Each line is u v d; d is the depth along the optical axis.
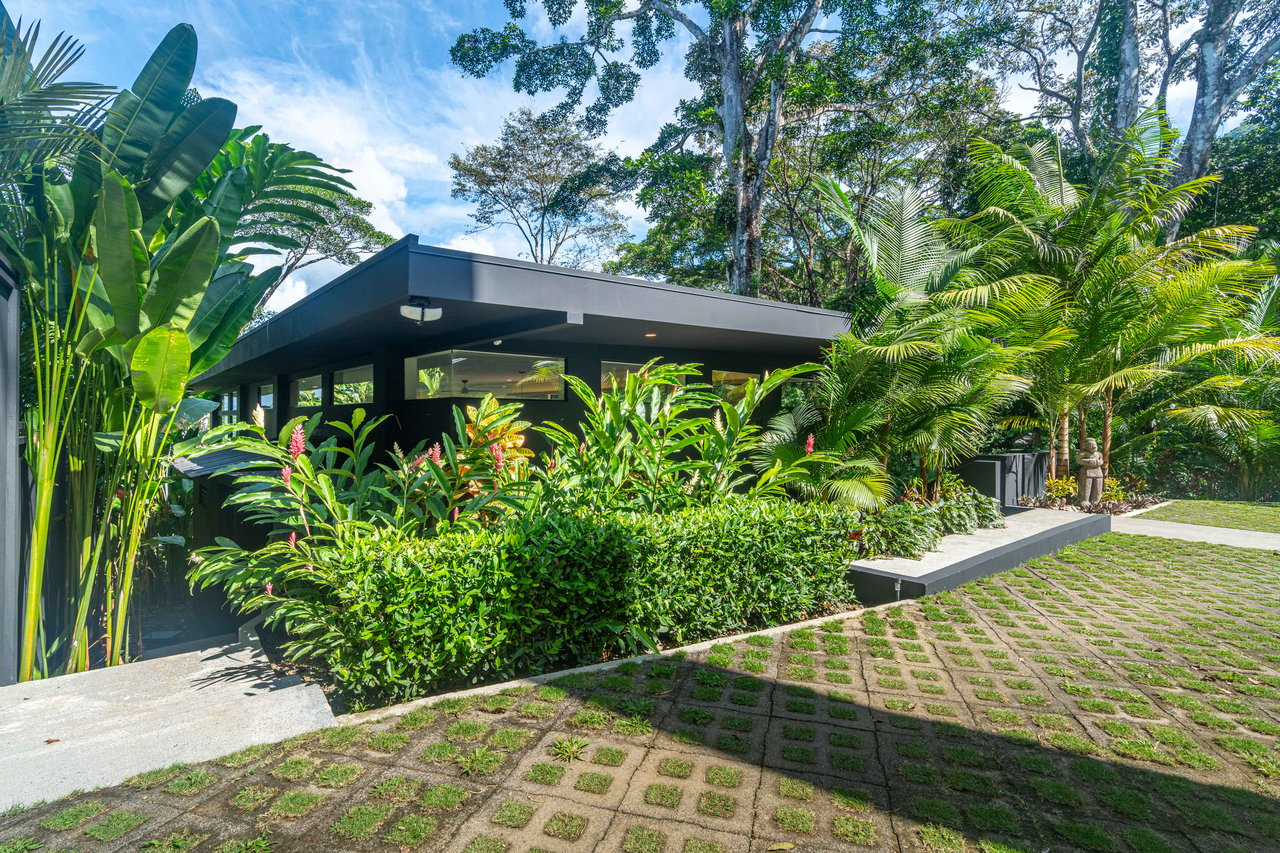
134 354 3.63
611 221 32.78
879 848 2.07
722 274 25.17
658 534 3.93
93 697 3.22
